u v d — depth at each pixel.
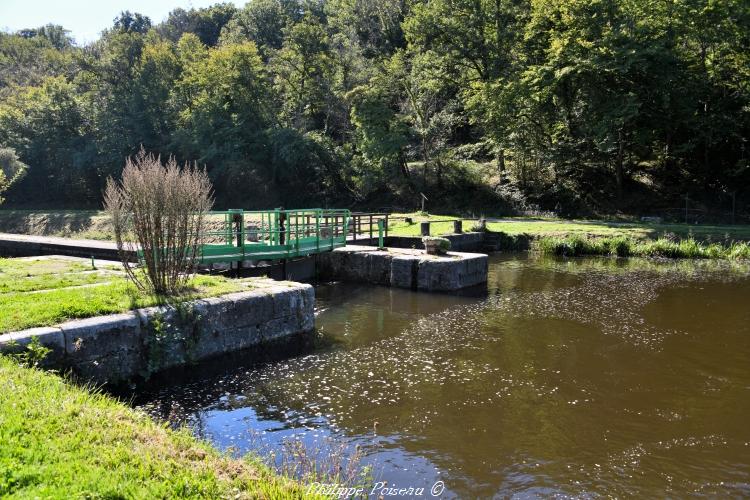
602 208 33.78
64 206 50.94
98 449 4.20
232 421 6.85
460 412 7.17
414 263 15.96
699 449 6.28
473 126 45.94
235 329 9.28
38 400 4.95
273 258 14.20
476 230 25.50
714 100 32.97
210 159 44.06
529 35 34.94
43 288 9.77
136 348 7.94
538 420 6.96
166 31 85.25
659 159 36.09
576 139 35.31
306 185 44.31
